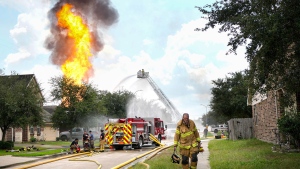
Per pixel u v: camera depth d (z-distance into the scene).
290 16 7.88
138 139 27.02
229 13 9.83
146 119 30.17
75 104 32.12
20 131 39.00
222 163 12.25
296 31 7.92
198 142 9.20
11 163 16.39
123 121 26.83
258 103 24.67
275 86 8.88
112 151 24.94
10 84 27.62
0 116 25.44
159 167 11.87
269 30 7.73
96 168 14.19
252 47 8.65
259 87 9.19
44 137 44.69
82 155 21.72
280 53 8.22
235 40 9.52
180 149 9.19
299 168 10.05
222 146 21.56
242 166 11.16
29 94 27.11
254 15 8.48
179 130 9.23
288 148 14.88
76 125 32.84
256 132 26.69
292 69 8.53
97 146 29.56
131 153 22.48
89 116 33.25
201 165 12.68
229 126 30.12
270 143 20.03
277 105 17.94
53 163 16.64
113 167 14.24
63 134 45.72
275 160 12.01
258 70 8.87
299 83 8.55
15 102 25.42
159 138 31.34
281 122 14.94
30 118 26.80
